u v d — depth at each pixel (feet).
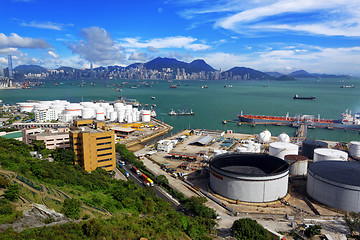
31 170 478.59
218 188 579.48
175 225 397.60
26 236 264.11
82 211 369.91
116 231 323.16
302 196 581.94
